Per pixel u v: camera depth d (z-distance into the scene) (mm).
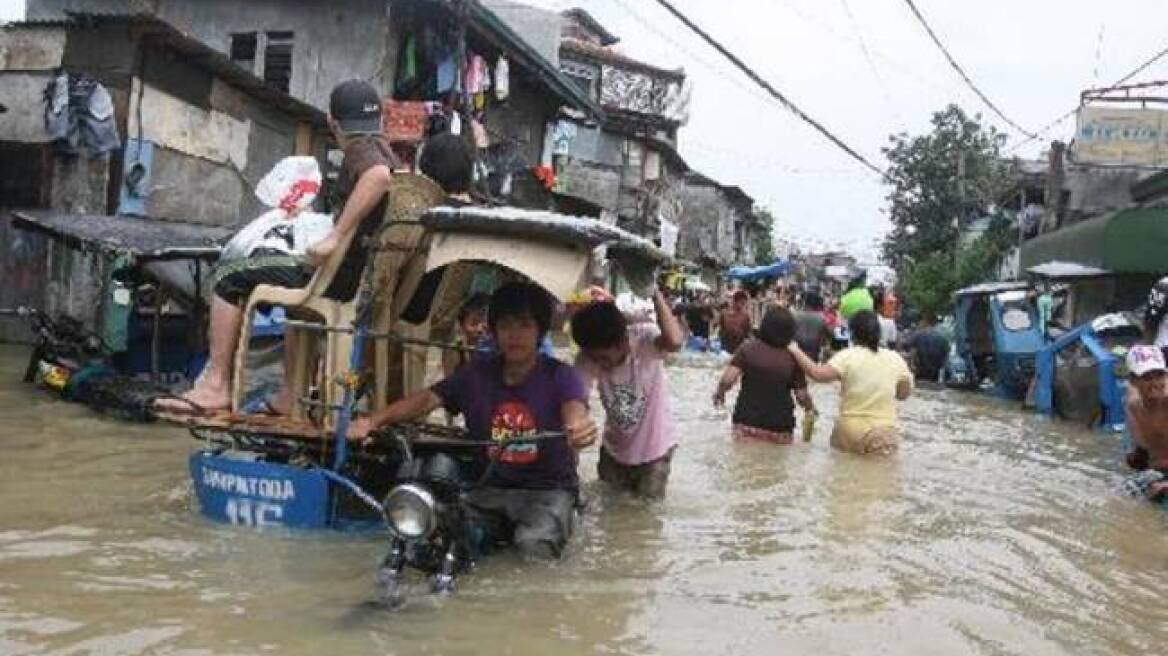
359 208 5258
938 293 38281
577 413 5238
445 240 5234
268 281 5777
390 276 5543
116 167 13945
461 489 4707
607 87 32750
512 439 5059
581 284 5105
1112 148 24422
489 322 5266
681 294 34219
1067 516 6902
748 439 9289
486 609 4215
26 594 4102
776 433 9297
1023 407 16312
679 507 6484
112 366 10852
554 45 26812
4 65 14359
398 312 5742
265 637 3754
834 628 4234
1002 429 12883
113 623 3820
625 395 6645
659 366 6719
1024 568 5430
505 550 5168
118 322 11766
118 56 14000
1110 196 29078
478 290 6469
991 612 4586
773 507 6609
